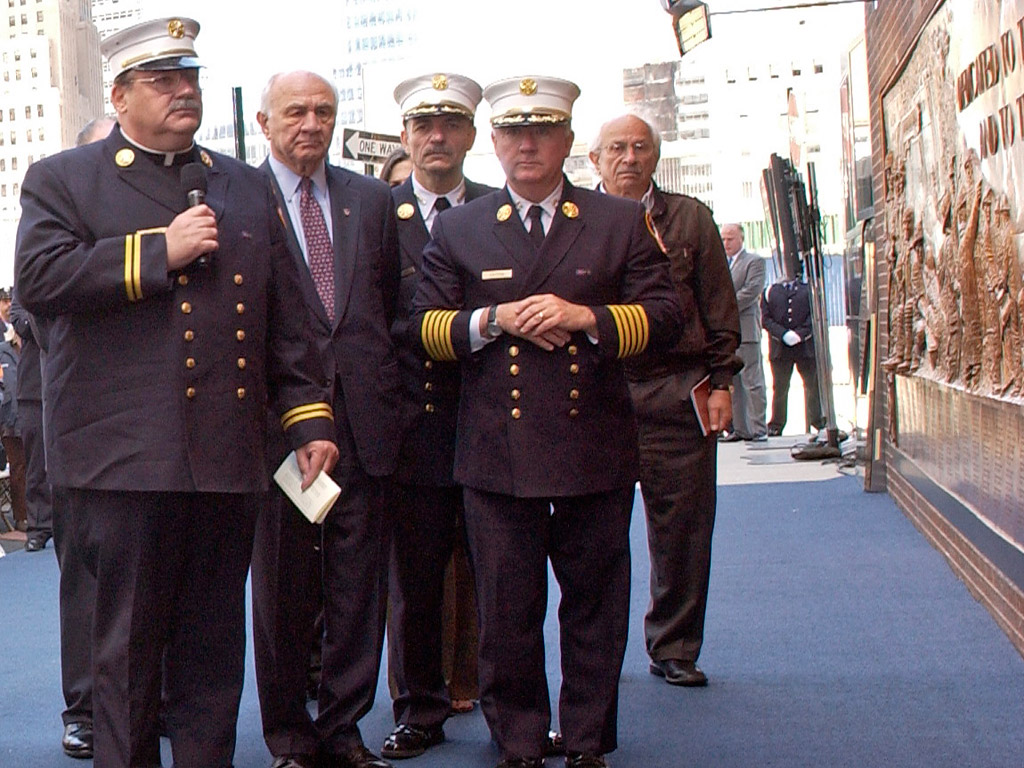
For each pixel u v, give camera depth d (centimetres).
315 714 516
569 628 443
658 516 552
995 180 611
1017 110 559
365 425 451
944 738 467
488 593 436
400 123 501
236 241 359
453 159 490
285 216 462
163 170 355
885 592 708
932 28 773
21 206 354
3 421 1118
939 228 773
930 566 770
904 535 878
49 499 1003
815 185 1364
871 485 1081
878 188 1065
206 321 351
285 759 444
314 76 464
